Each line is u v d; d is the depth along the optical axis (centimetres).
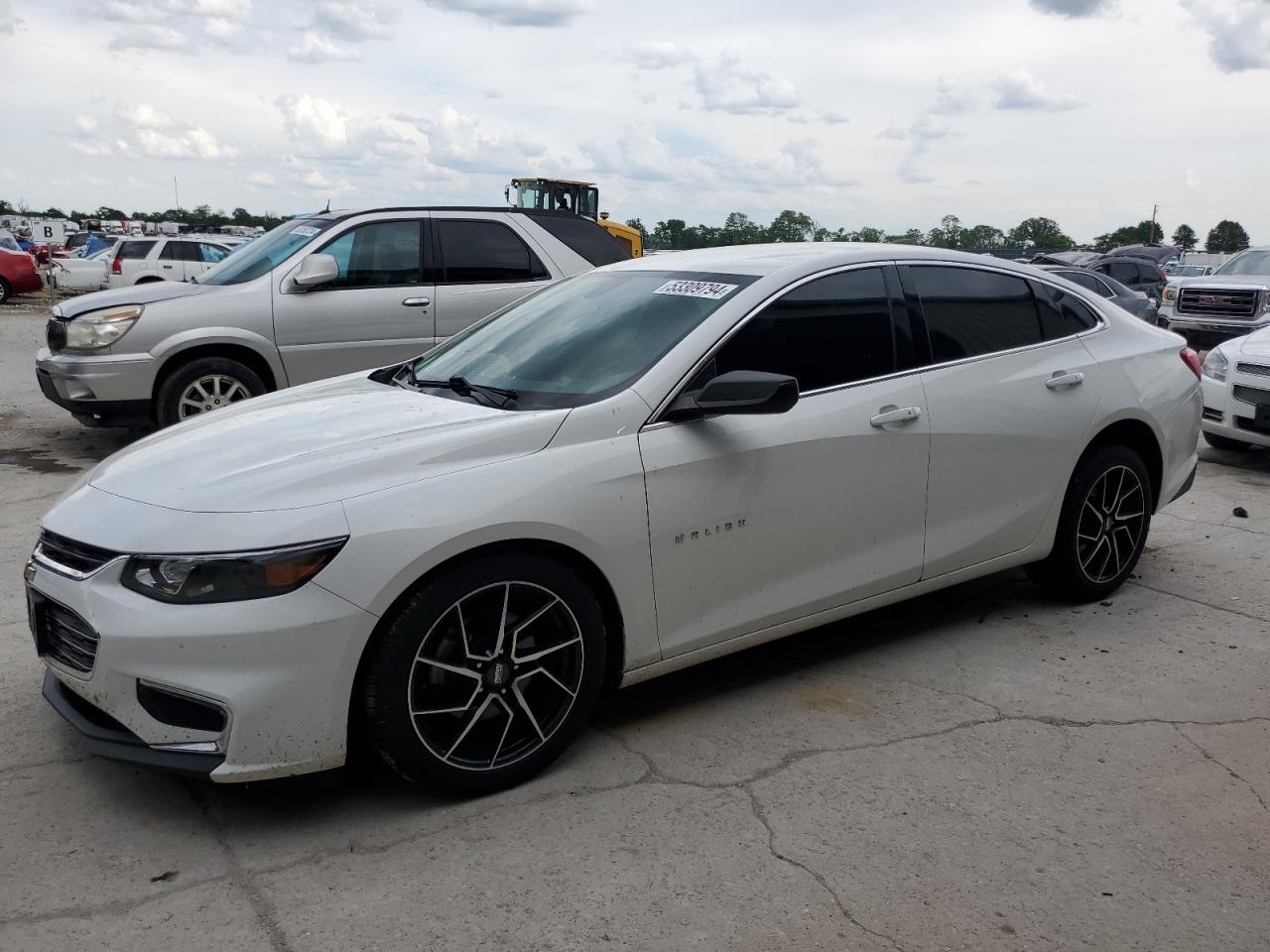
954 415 400
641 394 335
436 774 299
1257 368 796
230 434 340
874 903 261
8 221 7950
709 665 412
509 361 382
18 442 864
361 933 249
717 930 251
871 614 469
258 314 766
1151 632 446
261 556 272
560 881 270
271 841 288
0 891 265
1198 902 262
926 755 338
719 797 311
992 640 437
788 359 366
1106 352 459
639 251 2559
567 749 334
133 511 294
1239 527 621
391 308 800
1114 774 326
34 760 332
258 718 273
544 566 308
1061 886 269
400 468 298
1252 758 338
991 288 433
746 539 351
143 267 2580
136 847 285
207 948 244
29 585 314
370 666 286
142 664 274
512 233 845
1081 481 449
